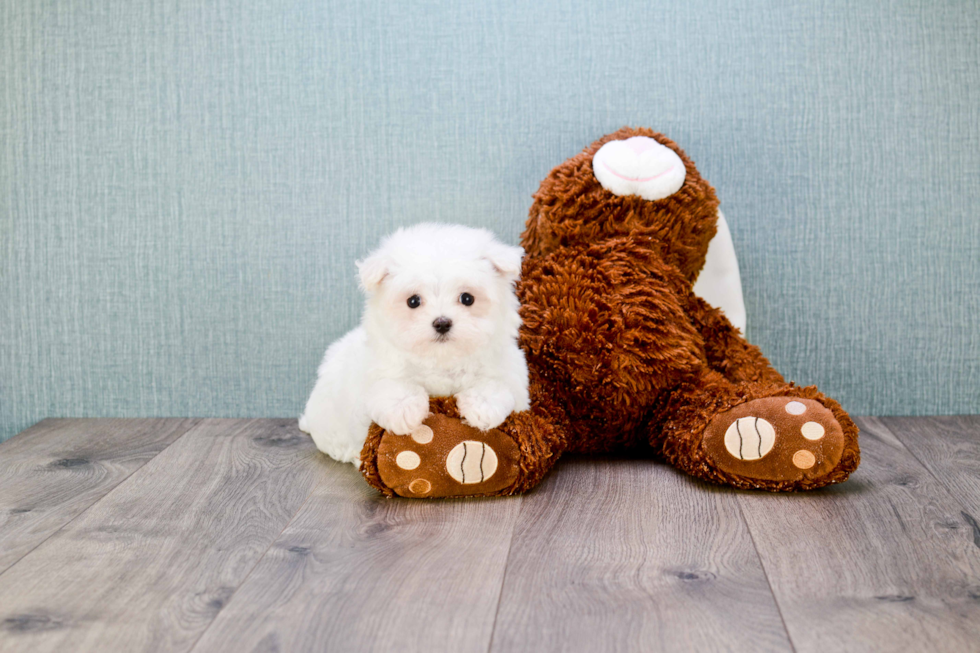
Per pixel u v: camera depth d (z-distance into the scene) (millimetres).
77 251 1795
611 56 1719
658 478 1394
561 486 1355
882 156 1723
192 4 1732
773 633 880
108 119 1762
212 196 1772
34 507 1276
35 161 1776
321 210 1770
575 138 1740
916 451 1526
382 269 1222
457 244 1248
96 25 1741
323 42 1734
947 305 1754
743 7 1698
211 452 1566
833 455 1280
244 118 1753
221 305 1799
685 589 980
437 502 1288
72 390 1825
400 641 870
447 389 1306
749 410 1323
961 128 1709
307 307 1793
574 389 1470
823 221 1741
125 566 1057
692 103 1722
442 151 1753
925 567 1034
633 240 1489
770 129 1723
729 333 1567
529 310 1474
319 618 918
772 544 1110
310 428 1562
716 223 1571
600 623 903
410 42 1730
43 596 974
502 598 962
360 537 1146
